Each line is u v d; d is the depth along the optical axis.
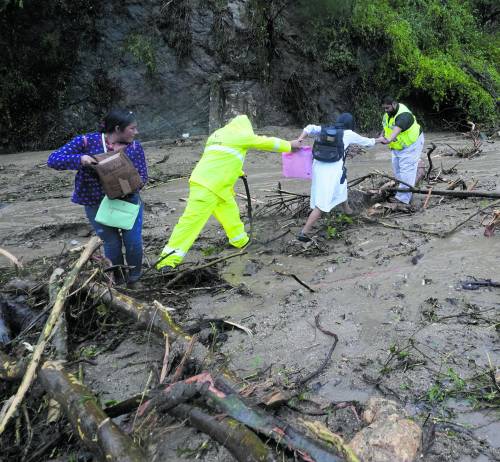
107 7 14.94
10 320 4.34
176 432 2.94
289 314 4.37
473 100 16.25
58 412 3.10
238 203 8.18
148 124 15.33
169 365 3.39
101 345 4.05
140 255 4.95
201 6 15.27
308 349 3.80
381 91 16.73
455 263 5.12
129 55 15.12
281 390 3.13
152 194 9.29
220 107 15.48
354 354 3.69
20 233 7.38
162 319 3.80
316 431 2.68
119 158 4.34
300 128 15.93
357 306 4.42
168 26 15.18
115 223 4.53
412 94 16.98
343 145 5.96
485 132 15.66
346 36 16.28
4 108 14.65
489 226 5.73
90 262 4.52
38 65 14.82
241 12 15.48
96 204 4.65
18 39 14.55
